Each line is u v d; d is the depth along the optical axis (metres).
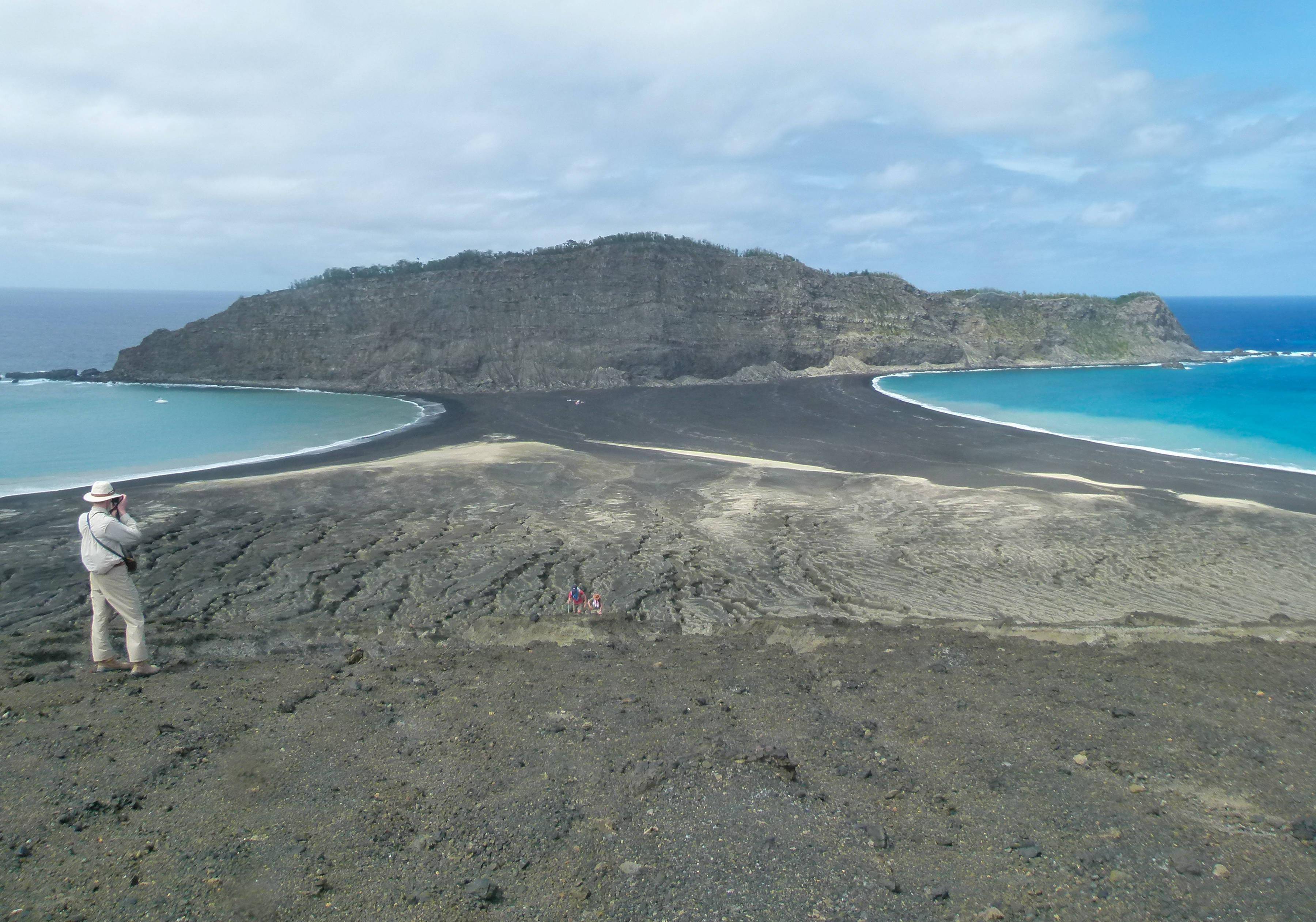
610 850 5.04
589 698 8.14
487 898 4.46
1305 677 9.44
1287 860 5.19
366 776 5.98
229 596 17.70
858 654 10.99
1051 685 8.92
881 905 4.55
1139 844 5.34
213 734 6.69
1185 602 18.38
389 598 17.64
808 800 5.84
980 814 5.73
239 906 4.29
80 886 4.40
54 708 7.36
